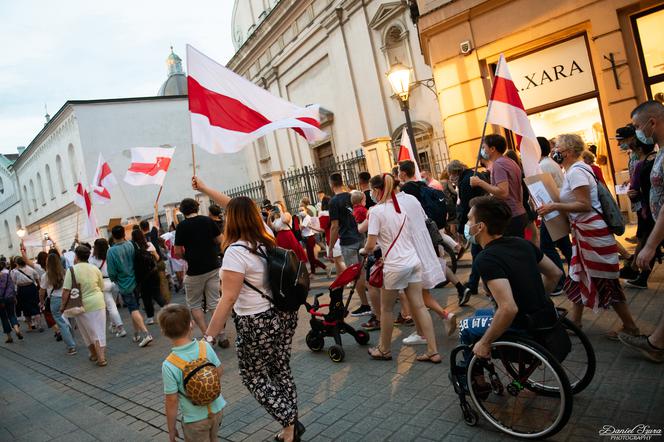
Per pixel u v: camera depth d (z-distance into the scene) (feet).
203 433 9.09
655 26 25.75
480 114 32.17
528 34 29.60
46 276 25.34
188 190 85.92
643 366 11.63
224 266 9.84
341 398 12.93
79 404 16.88
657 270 19.02
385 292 14.47
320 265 33.42
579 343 13.48
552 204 13.43
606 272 12.77
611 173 27.99
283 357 10.57
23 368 24.44
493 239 9.82
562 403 8.92
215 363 9.35
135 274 24.52
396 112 50.06
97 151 79.46
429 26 33.60
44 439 14.08
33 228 116.16
